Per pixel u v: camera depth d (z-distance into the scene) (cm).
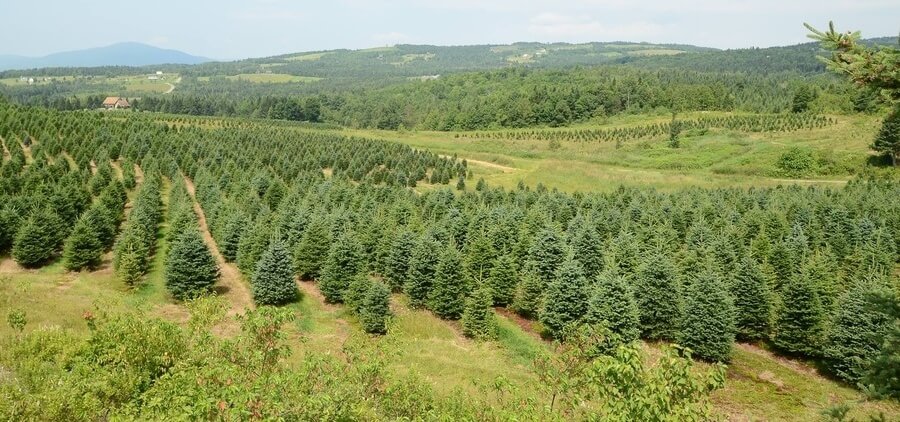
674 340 3234
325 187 6322
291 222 4738
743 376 2952
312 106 18825
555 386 1628
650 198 6397
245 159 8175
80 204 5228
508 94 17875
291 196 5856
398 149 10306
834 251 4428
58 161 6775
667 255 3997
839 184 8094
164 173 7819
